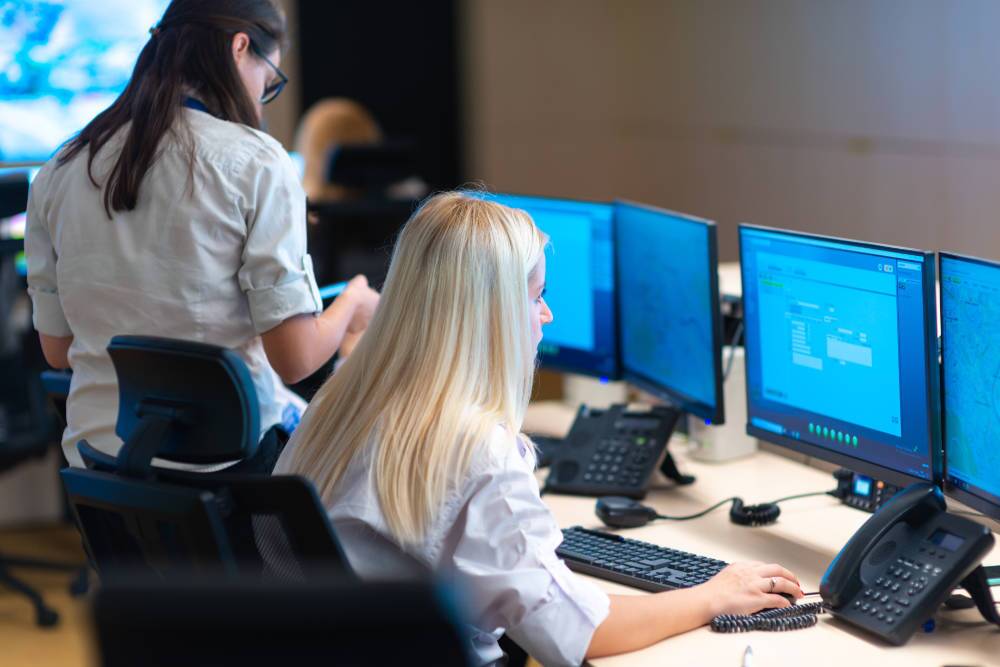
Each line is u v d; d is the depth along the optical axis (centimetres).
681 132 698
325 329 202
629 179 757
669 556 188
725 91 650
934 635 159
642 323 242
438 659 92
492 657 158
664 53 709
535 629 148
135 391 163
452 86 816
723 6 645
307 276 196
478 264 155
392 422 153
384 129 816
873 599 161
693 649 156
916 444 172
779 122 599
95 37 418
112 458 160
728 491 225
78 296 196
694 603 163
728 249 656
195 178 189
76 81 418
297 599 89
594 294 257
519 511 149
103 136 194
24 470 439
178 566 146
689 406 224
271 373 205
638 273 241
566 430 271
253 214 191
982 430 160
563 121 790
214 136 191
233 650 90
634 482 224
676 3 693
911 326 170
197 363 155
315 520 138
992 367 156
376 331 160
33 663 329
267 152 193
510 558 148
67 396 210
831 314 185
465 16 802
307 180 592
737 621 162
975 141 463
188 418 158
